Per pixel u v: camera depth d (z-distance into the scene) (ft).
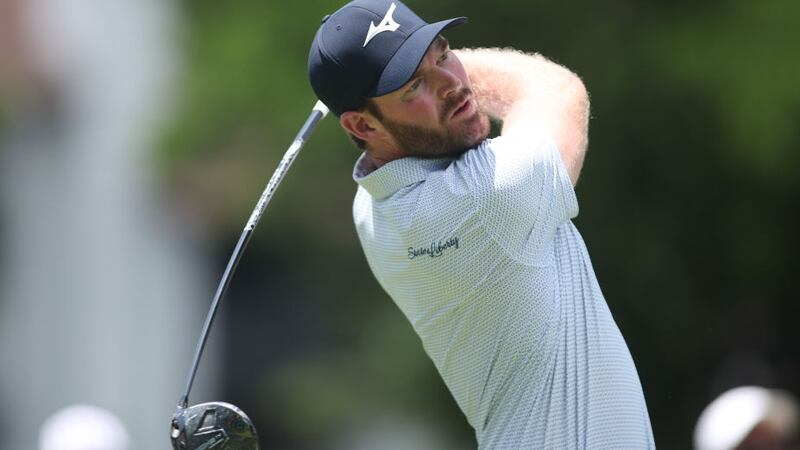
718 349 120.57
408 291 43.65
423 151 42.86
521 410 42.16
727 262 119.75
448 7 112.78
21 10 184.75
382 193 43.37
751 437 70.08
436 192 42.16
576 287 42.42
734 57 112.47
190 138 131.03
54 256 190.19
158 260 182.91
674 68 112.78
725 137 114.11
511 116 45.27
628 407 41.98
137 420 188.34
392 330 125.29
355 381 130.93
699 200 117.91
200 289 182.91
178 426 43.16
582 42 113.50
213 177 132.98
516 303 41.78
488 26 113.29
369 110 42.73
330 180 125.39
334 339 136.56
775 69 112.06
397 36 42.19
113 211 184.75
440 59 42.52
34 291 191.72
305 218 128.98
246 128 128.47
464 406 44.04
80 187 186.80
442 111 42.39
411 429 133.49
